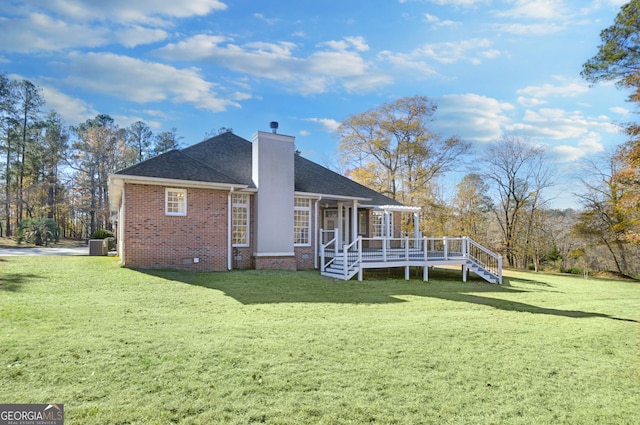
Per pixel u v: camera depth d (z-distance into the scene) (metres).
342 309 9.14
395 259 15.70
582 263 30.58
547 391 4.73
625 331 8.20
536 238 32.66
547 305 11.56
